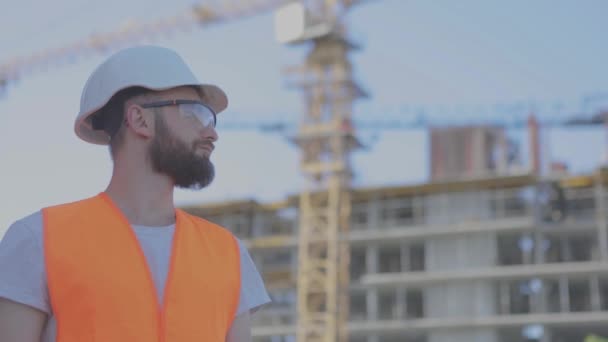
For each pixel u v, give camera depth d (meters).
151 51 4.08
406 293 86.00
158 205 3.92
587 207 85.19
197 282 3.75
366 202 90.00
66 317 3.51
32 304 3.53
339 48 90.75
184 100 4.02
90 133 4.19
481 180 85.94
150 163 3.94
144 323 3.55
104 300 3.53
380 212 89.00
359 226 89.19
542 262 82.31
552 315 79.50
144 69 4.00
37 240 3.61
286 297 89.00
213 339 3.70
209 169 4.04
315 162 89.56
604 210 83.00
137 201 3.90
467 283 83.38
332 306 84.62
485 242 84.00
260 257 92.12
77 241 3.63
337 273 85.88
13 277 3.55
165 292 3.66
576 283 82.69
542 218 84.75
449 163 92.44
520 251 84.94
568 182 85.88
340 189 88.06
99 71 4.09
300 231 88.75
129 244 3.70
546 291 81.56
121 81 3.97
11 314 3.54
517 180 85.31
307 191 89.25
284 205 92.94
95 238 3.66
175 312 3.63
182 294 3.68
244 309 3.99
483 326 81.31
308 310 85.56
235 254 4.04
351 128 89.44
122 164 3.96
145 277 3.63
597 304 79.94
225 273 3.89
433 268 84.62
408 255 86.69
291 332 86.75
